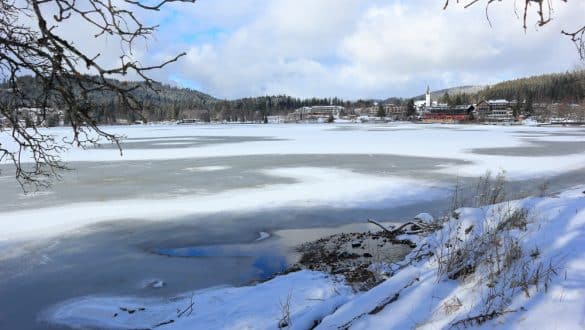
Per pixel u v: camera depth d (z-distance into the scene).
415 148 31.59
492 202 8.54
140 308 6.54
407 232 9.26
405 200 13.87
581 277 3.34
